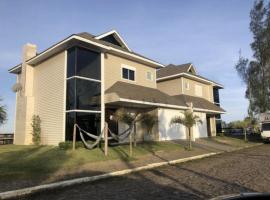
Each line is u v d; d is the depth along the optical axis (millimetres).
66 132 17625
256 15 34031
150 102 20891
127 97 18906
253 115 33844
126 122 16781
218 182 9453
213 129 35156
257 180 9602
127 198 7645
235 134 41375
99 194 8188
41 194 8367
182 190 8422
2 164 12016
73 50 18156
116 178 10602
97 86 18969
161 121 23781
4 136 27875
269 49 32375
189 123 19938
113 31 22359
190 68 32625
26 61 21594
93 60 19016
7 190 8219
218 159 15867
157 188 8773
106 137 14906
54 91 19172
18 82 24438
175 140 24859
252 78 33781
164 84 31984
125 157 14734
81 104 17547
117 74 21531
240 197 3096
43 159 13086
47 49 19047
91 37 19500
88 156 14078
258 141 30016
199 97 33312
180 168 12750
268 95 32625
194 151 18891
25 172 10625
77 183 9633
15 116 22672
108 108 20234
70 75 18031
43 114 20000
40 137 20000
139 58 22906
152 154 16547
